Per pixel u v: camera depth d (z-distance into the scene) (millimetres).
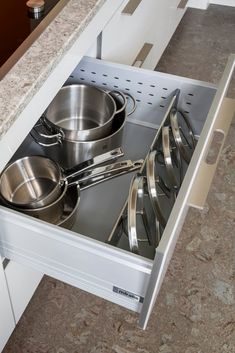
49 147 985
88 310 1178
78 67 1056
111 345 1122
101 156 966
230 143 1631
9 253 837
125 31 1229
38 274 1028
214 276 1269
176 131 941
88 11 832
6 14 897
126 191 1022
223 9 2330
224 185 1501
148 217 936
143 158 1092
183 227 1375
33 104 738
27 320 1150
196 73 1947
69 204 939
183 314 1184
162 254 623
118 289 757
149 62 1649
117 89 1078
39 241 747
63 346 1114
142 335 1141
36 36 782
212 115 809
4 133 639
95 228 964
